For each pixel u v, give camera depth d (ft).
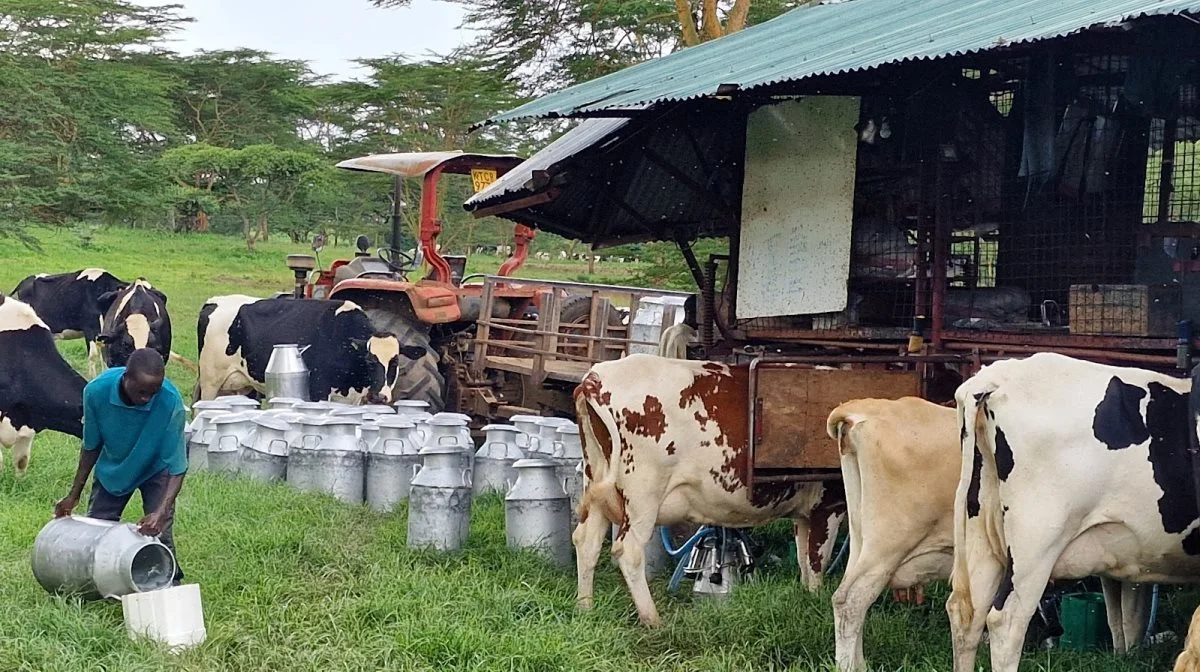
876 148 25.72
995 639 17.69
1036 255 24.77
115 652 18.65
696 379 22.88
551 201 31.76
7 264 96.12
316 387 38.63
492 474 31.01
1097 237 23.81
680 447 22.56
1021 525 17.49
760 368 22.54
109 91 89.10
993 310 24.47
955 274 26.16
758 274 27.30
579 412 23.24
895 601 22.66
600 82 31.14
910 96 24.35
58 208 81.41
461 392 40.22
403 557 25.11
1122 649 20.31
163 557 20.75
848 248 25.57
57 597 20.57
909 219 25.66
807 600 22.44
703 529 24.56
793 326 27.32
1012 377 17.79
